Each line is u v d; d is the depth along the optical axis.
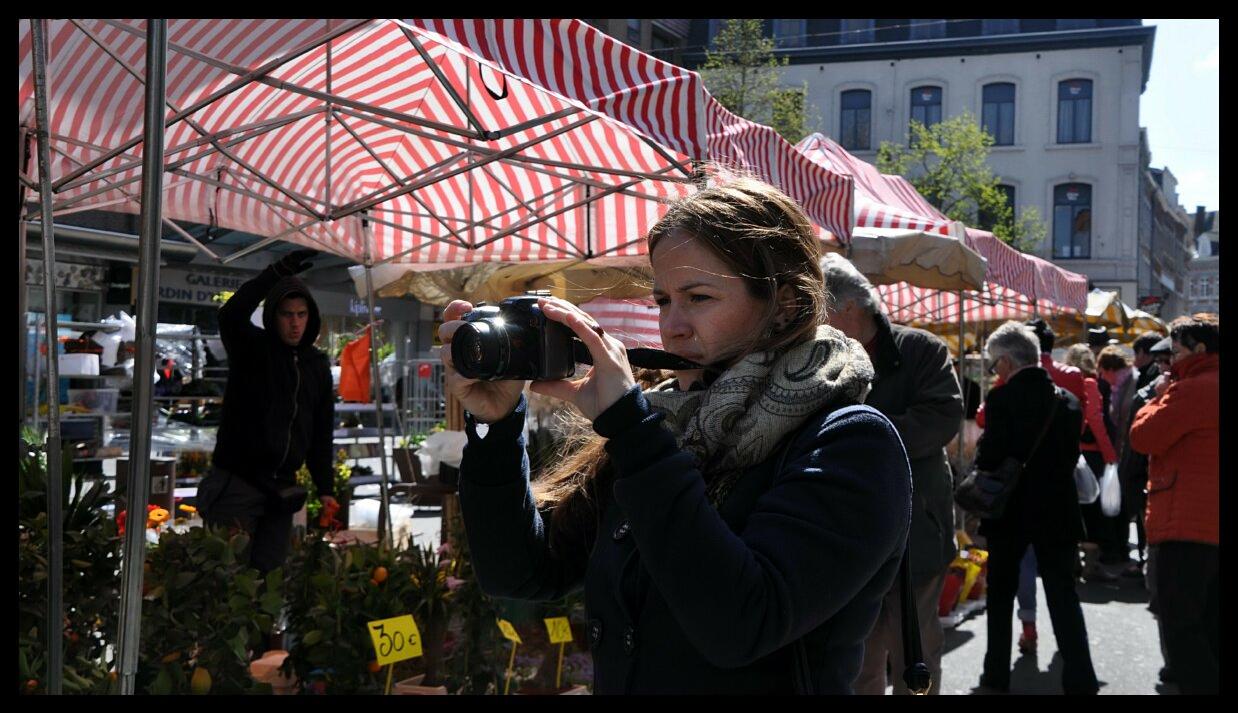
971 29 35.56
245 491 4.32
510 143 4.74
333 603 3.45
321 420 4.76
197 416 8.55
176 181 4.97
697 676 1.33
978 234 7.51
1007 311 12.84
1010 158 34.66
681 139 2.88
